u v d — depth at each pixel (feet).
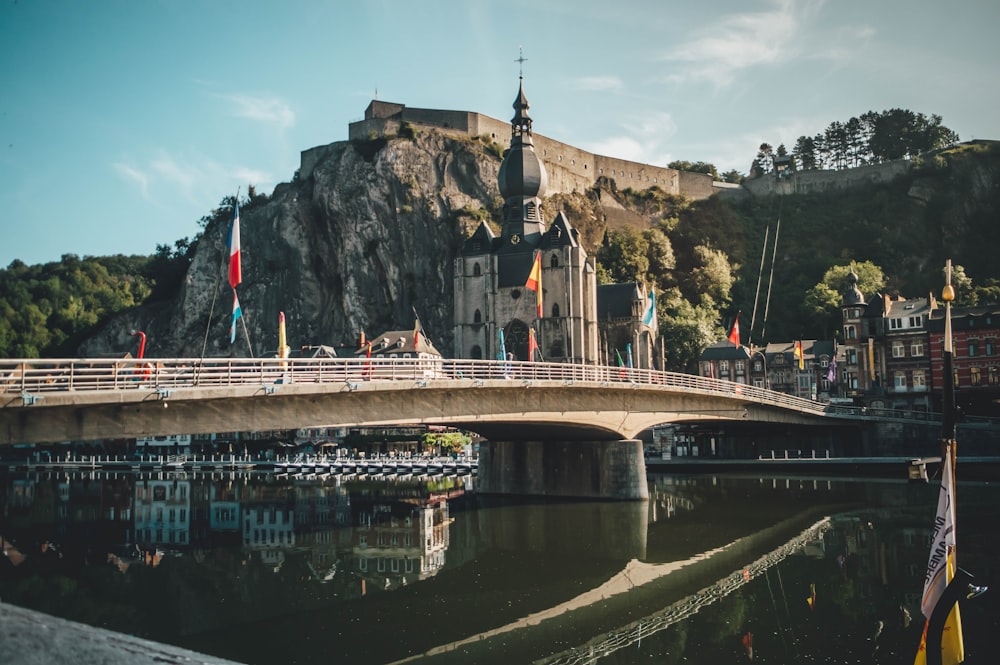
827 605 119.55
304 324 635.66
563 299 462.19
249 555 161.68
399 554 163.32
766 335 651.25
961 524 184.34
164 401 112.88
